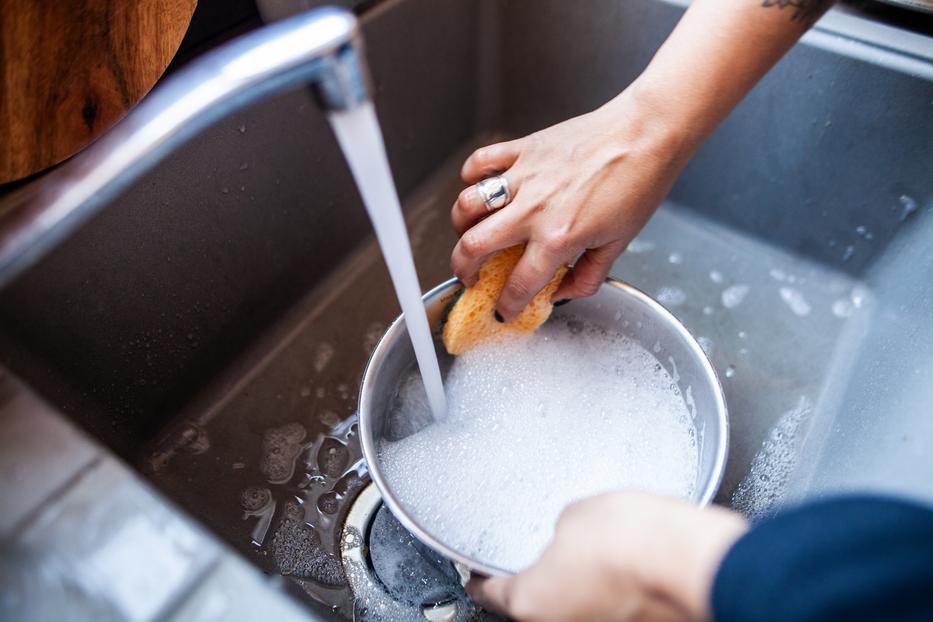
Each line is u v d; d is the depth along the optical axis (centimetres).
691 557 28
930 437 41
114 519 33
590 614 31
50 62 46
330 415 58
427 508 49
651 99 44
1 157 46
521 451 51
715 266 65
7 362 46
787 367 59
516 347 54
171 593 32
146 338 54
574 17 63
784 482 54
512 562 47
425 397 52
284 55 30
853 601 23
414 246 68
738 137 61
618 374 54
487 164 48
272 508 54
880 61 53
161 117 30
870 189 58
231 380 60
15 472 34
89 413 52
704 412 48
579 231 44
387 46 60
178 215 53
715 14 43
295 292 63
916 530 24
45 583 32
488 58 69
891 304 56
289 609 31
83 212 31
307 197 61
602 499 32
